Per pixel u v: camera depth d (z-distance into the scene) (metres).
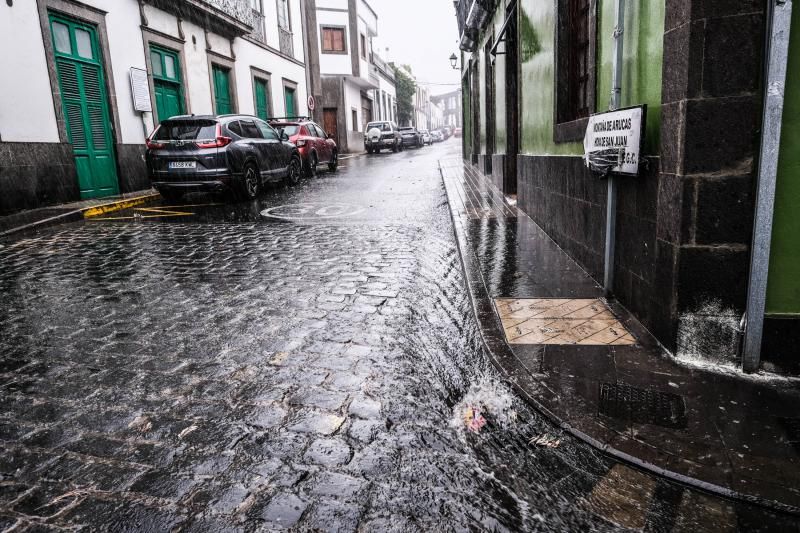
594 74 4.61
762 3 2.57
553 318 3.74
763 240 2.71
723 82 2.67
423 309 4.21
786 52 2.53
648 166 3.38
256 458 2.28
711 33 2.64
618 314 3.77
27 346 3.60
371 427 2.51
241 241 7.06
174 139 10.38
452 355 3.33
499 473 2.17
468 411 2.64
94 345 3.59
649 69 3.36
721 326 2.90
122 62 12.59
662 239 3.11
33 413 2.71
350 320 3.97
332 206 10.24
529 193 7.80
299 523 1.89
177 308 4.34
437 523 1.88
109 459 2.30
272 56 22.23
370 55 38.16
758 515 1.90
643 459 2.18
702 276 2.88
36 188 9.77
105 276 5.39
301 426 2.53
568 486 2.08
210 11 15.99
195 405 2.75
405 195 11.66
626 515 1.92
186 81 15.52
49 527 1.89
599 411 2.53
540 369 2.97
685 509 1.94
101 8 11.85
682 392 2.67
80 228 8.33
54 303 4.53
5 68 9.33
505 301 4.14
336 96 33.19
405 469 2.19
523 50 8.30
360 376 3.05
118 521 1.92
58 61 10.66
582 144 5.04
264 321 3.98
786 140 2.66
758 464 2.12
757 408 2.52
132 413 2.68
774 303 2.79
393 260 5.84
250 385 2.96
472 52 18.17
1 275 5.49
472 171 16.27
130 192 12.57
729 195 2.76
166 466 2.24
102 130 11.92
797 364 2.82
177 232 7.83
